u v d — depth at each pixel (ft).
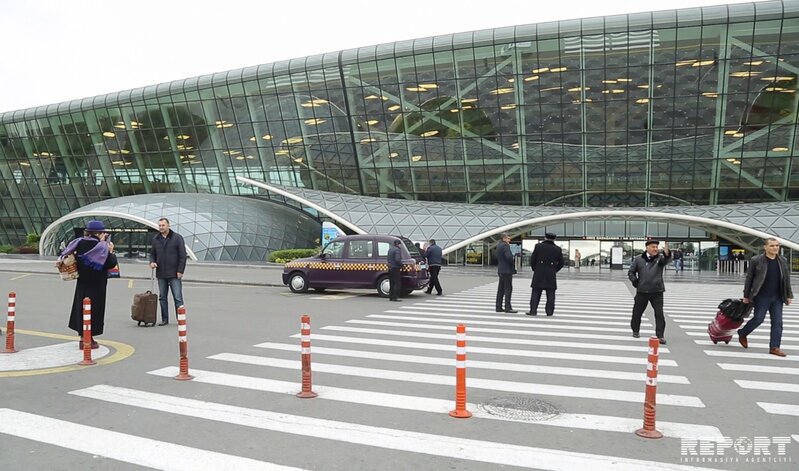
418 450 14.46
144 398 18.93
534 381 21.65
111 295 55.47
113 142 172.45
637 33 116.37
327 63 139.03
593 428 16.21
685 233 132.46
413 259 55.21
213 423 16.46
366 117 142.31
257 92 149.69
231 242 130.11
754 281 28.07
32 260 132.87
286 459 13.82
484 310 44.62
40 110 176.14
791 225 109.29
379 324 36.35
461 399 17.15
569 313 43.42
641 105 124.26
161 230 35.60
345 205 133.49
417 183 147.54
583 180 137.39
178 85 157.17
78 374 22.22
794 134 119.44
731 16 110.73
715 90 118.73
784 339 32.53
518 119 132.16
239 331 33.19
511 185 141.38
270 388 20.29
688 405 18.65
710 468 13.47
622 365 24.61
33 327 34.45
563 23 120.06
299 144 152.56
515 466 13.48
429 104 135.95
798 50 110.73
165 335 31.68
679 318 41.70
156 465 13.41
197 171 167.73
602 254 136.46
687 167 129.39
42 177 187.42
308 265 57.93
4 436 15.30
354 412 17.57
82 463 13.50
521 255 139.64
